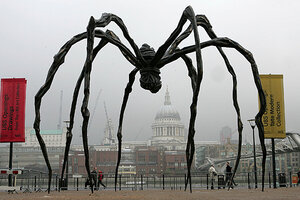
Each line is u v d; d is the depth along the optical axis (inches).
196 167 7637.8
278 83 905.5
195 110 365.4
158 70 445.4
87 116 348.5
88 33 368.2
